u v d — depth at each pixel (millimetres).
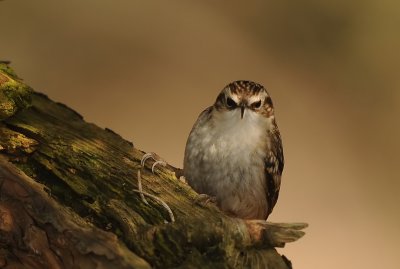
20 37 13789
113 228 5523
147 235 5375
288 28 14750
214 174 7137
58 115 6852
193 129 7324
